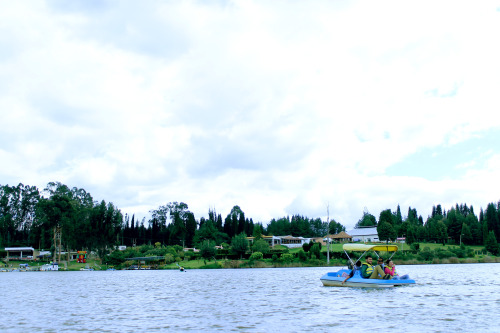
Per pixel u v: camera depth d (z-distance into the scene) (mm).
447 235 170875
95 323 19766
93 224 121062
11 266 124312
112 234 121125
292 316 21094
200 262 107562
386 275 36438
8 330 18156
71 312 23594
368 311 22422
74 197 162750
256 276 60000
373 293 31156
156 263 108312
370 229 191625
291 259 99938
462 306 24094
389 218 182000
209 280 52312
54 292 37500
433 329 17453
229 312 22797
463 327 17812
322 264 96750
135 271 95562
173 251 119250
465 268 78750
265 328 18062
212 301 28203
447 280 44750
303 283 43031
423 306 24141
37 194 188375
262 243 114125
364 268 36875
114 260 111188
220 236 182375
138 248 131500
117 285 46188
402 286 36031
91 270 107812
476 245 170625
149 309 24594
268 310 23328
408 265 97312
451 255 116250
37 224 141625
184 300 29172
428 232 172875
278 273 68188
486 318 19953
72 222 121688
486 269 73812
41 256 143875
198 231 170625
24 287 44688
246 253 110938
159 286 43312
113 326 18938
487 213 195250
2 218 174000
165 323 19578
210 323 19422
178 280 53688
